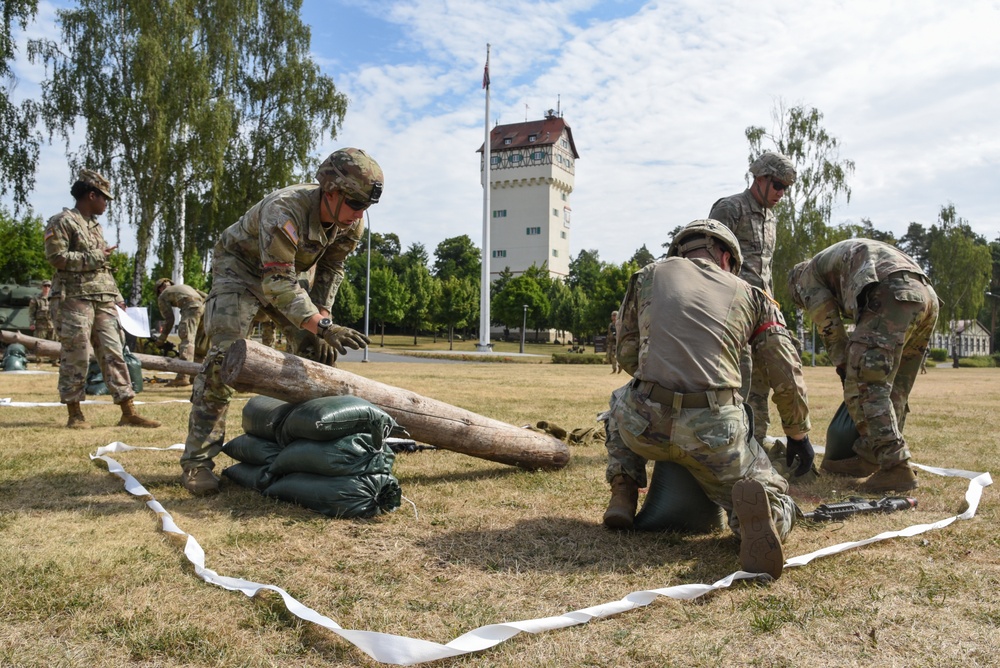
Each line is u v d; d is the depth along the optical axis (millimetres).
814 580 2965
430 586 2912
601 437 6785
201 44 27938
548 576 3035
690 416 3244
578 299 74000
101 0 25938
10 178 25000
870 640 2396
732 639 2402
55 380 12906
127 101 25266
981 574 3041
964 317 61781
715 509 3631
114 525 3637
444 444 4906
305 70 30109
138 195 26625
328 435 3910
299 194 4078
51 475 4809
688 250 3820
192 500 4203
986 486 4844
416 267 66375
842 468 5363
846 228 43094
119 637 2381
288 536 3533
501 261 93250
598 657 2271
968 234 61375
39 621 2504
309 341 4555
